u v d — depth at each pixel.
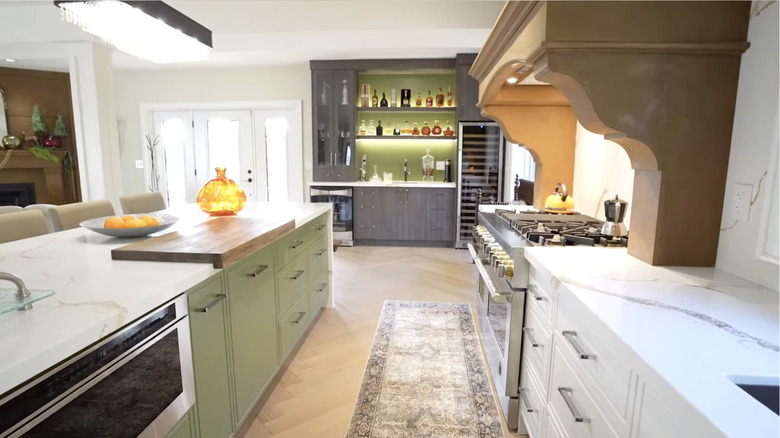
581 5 1.32
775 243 1.20
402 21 3.56
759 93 1.28
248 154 6.27
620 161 2.18
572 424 1.24
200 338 1.42
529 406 1.73
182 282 1.27
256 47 4.11
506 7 1.59
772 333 0.91
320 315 3.25
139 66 5.77
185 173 6.38
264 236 1.85
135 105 6.22
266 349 2.03
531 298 1.73
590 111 1.44
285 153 6.21
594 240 1.86
